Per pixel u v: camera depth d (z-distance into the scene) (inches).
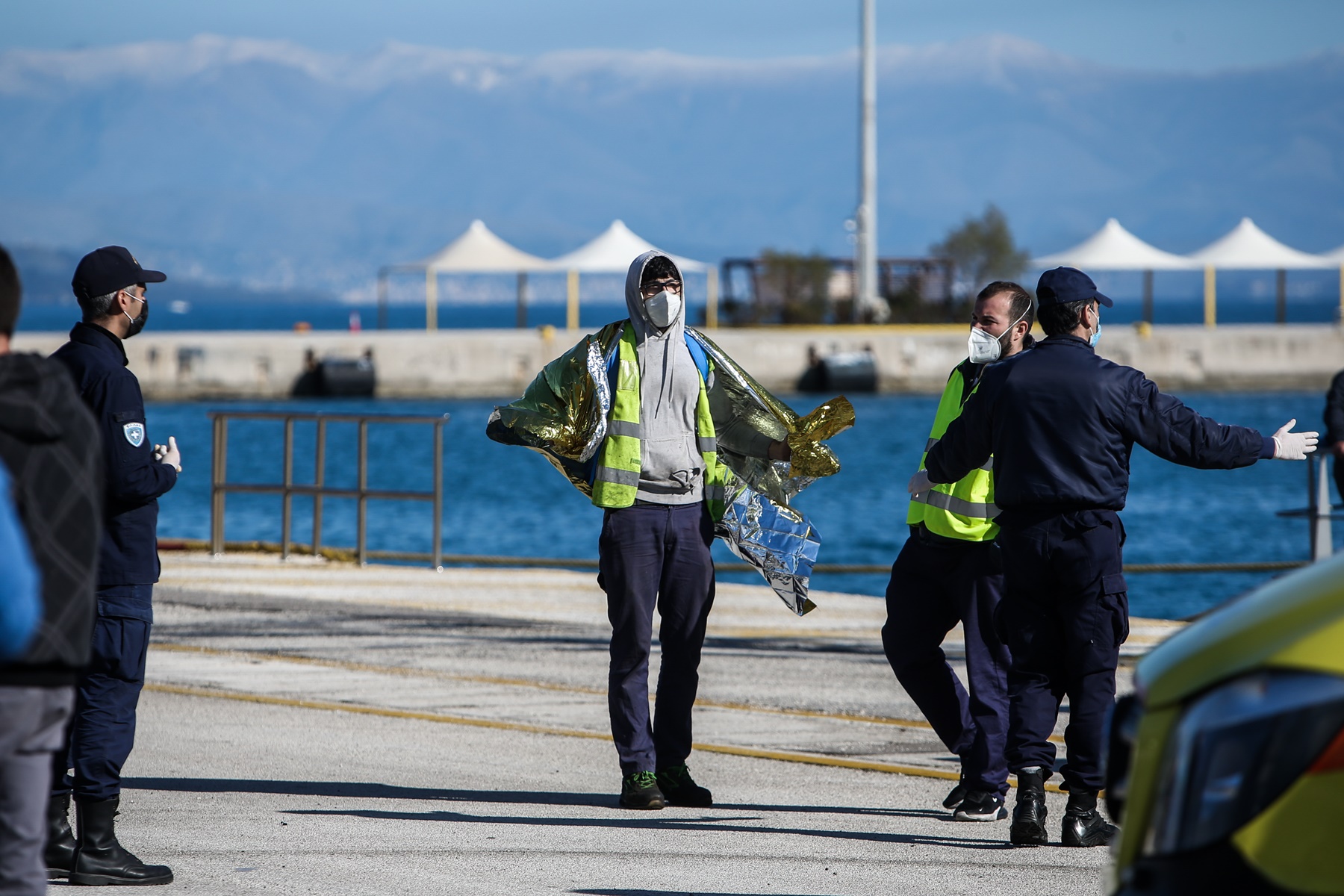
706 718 1122.0
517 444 900.6
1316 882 351.6
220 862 734.5
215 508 2057.1
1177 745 385.4
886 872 712.4
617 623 882.8
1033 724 769.6
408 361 7022.6
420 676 1267.2
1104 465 751.7
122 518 692.7
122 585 693.9
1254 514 3513.8
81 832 691.4
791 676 1273.4
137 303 698.2
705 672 1291.8
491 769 971.3
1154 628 1562.5
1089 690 756.6
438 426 1930.4
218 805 863.7
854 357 6879.9
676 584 891.4
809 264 7401.6
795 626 1556.3
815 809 867.4
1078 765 761.6
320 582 1829.5
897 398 6963.6
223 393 6884.8
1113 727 442.9
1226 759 369.7
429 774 956.0
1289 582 420.5
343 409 6555.1
